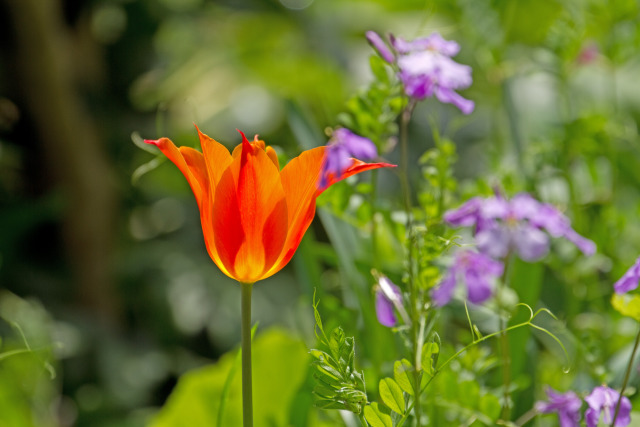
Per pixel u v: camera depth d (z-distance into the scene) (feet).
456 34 8.13
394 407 2.93
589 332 3.50
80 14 8.43
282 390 3.65
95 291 8.32
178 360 8.54
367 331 3.52
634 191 5.01
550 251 3.95
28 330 3.94
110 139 8.87
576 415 3.15
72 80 8.28
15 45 7.51
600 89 6.76
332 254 3.70
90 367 7.47
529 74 4.41
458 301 3.59
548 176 4.01
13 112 7.75
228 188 2.81
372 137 3.34
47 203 7.63
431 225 3.14
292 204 2.85
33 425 3.80
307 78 9.14
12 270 7.86
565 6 4.31
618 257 4.01
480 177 3.73
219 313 8.93
